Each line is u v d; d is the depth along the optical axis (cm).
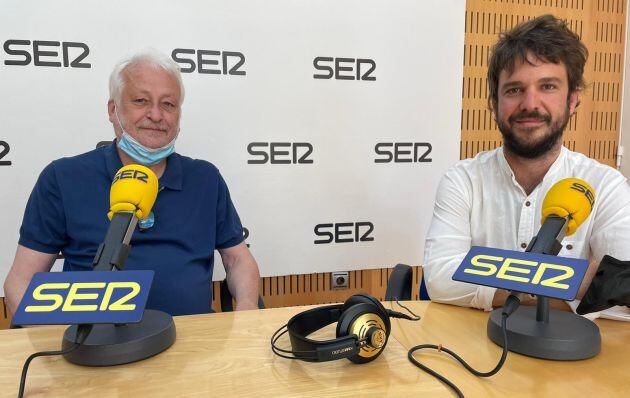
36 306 61
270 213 189
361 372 64
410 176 203
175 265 126
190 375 62
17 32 156
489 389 59
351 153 195
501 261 73
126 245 69
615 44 224
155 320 75
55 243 125
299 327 74
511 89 111
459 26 200
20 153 161
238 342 74
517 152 114
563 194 73
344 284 202
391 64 195
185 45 171
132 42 166
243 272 142
